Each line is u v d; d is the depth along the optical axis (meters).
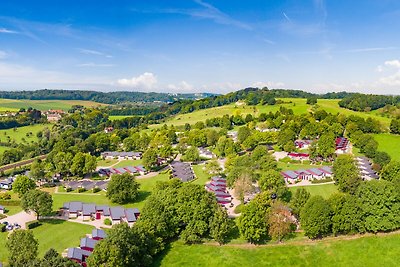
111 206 165.25
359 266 103.31
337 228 116.75
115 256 91.88
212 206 124.56
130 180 172.00
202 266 105.56
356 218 117.31
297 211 130.75
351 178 159.50
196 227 118.25
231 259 108.50
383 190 118.69
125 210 145.88
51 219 146.88
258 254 110.88
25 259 91.69
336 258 107.19
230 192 175.25
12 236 96.44
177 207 123.62
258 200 125.06
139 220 119.62
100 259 92.12
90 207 151.88
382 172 182.00
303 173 192.38
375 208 117.06
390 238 114.81
